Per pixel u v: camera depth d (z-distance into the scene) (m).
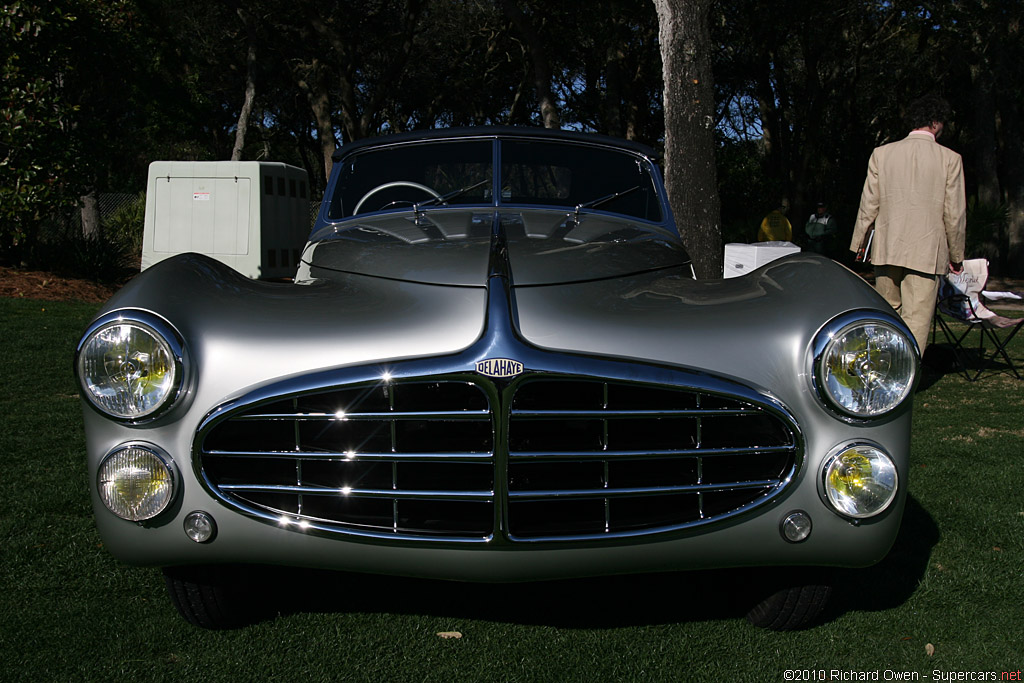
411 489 2.26
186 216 8.17
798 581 2.56
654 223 3.65
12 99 11.27
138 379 2.23
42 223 12.64
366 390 2.27
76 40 12.26
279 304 2.47
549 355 2.20
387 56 24.61
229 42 23.11
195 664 2.44
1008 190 22.39
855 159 29.22
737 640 2.63
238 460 2.32
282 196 8.55
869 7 20.83
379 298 2.50
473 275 2.54
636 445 2.31
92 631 2.61
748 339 2.32
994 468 4.38
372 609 2.83
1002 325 6.69
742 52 24.67
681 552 2.30
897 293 5.67
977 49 21.06
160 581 2.99
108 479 2.26
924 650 2.56
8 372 6.32
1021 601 2.88
